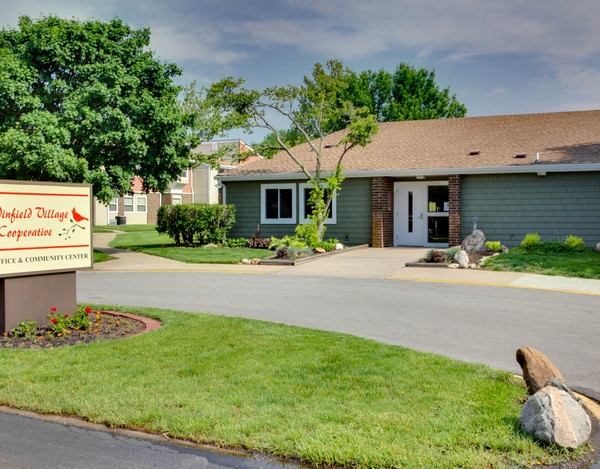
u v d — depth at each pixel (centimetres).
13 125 1645
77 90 1717
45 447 412
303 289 1161
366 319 854
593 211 1731
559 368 597
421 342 709
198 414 451
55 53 1703
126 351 642
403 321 838
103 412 460
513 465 366
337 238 2073
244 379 535
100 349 653
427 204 2055
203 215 2056
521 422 416
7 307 747
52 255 792
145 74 1884
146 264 1652
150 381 534
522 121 2242
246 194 2211
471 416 438
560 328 788
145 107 1745
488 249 1688
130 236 2845
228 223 2123
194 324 785
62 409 473
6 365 595
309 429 418
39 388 521
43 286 788
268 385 517
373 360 599
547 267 1344
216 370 565
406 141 2255
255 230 2200
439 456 371
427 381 527
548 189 1781
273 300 1030
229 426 426
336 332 744
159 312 876
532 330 776
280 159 2325
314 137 2761
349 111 1956
